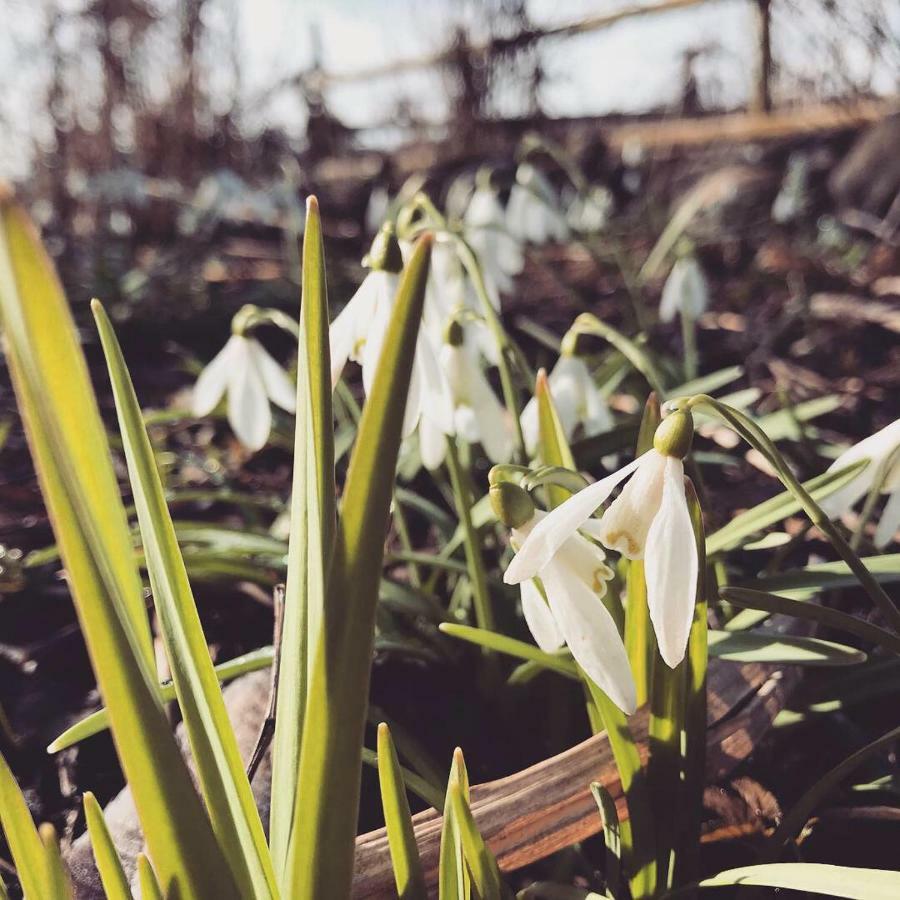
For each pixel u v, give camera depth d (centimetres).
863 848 16
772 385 39
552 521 11
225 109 89
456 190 58
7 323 7
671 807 13
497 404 18
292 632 10
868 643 21
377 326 15
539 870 16
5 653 22
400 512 23
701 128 89
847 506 14
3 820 10
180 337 53
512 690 19
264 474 34
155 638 22
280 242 84
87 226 77
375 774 17
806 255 62
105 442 8
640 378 31
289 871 9
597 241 67
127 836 16
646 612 13
